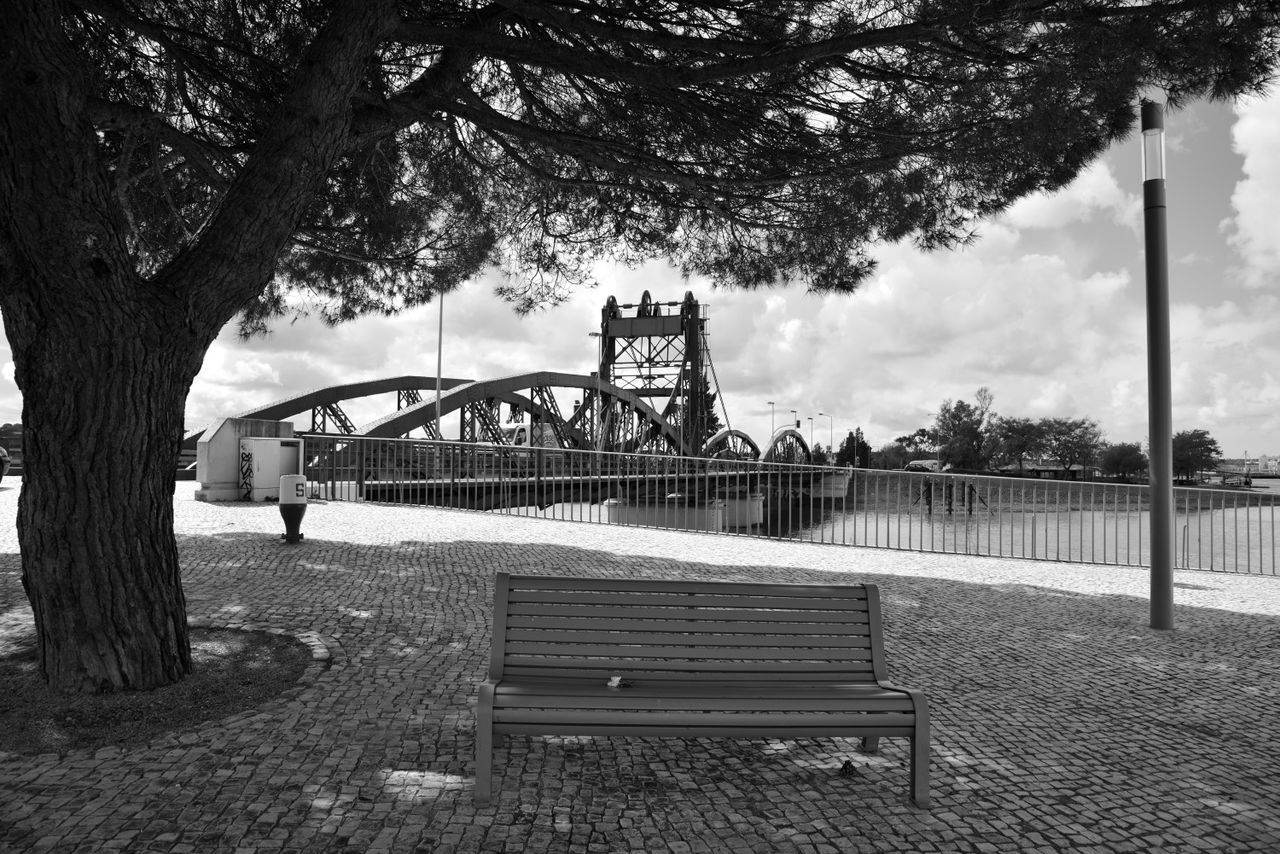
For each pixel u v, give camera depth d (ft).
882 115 21.45
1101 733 15.90
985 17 15.48
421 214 35.65
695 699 11.60
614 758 13.61
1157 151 26.35
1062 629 25.96
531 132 21.95
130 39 23.13
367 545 38.11
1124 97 17.80
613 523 54.08
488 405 167.94
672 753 13.92
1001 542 45.06
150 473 16.17
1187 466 290.56
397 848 10.35
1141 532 43.42
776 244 29.78
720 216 28.45
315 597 26.05
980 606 29.63
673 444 244.01
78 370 15.06
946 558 43.39
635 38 17.78
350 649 20.02
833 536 48.47
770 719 11.47
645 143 24.88
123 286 15.05
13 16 13.51
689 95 22.31
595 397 213.87
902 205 24.79
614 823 11.24
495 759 13.37
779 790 12.51
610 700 11.53
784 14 18.65
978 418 314.55
